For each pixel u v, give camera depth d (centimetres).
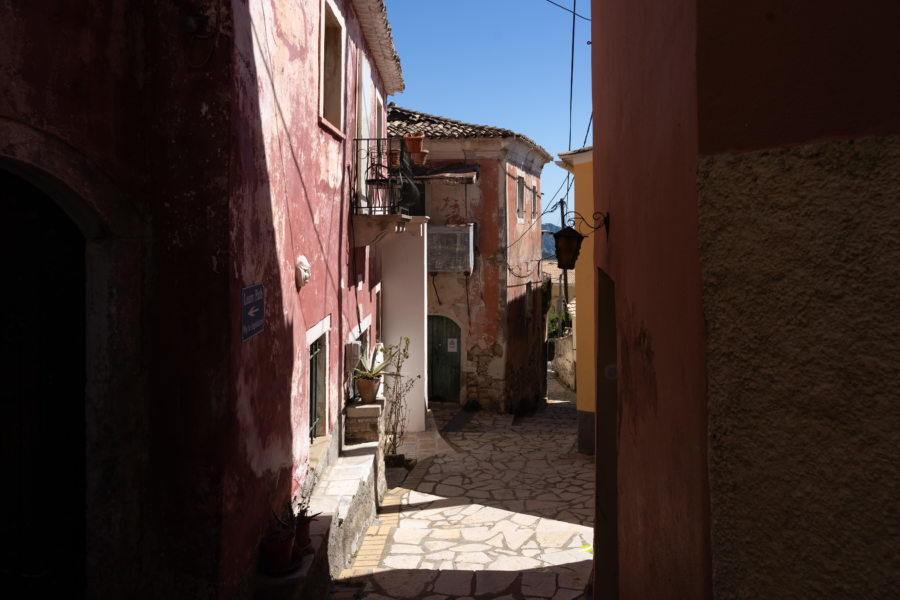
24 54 310
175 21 387
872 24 128
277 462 501
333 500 609
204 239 389
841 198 129
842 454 127
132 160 384
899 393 121
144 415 394
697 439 157
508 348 1692
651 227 226
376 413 844
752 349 140
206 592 389
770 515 137
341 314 795
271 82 473
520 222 1798
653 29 219
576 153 1152
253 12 429
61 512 393
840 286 128
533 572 594
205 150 388
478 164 1644
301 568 457
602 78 418
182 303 390
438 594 547
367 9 829
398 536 704
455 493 877
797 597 133
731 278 143
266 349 470
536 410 1948
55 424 390
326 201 687
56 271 388
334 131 696
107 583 384
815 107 134
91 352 377
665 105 196
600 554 443
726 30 146
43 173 326
